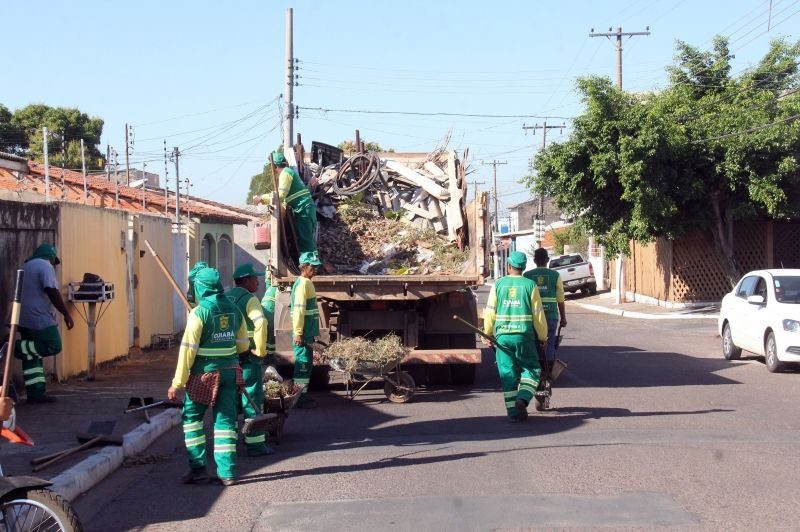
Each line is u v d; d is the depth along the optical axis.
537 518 6.30
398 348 11.44
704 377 14.05
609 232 27.92
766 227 29.42
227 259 33.03
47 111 45.31
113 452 8.38
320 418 10.70
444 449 8.71
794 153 25.62
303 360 11.30
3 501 5.17
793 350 14.13
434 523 6.26
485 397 12.04
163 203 27.61
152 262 18.94
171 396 7.59
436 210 13.98
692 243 30.30
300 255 12.41
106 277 15.46
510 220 73.06
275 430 9.18
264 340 8.63
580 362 16.28
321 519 6.47
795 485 7.11
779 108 25.97
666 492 6.94
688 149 25.94
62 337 13.16
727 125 25.75
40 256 11.45
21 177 22.97
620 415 10.44
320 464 8.27
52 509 5.16
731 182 25.92
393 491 7.17
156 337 19.05
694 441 8.83
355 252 13.55
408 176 14.09
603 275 44.78
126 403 11.33
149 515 6.79
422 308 12.66
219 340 7.65
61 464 7.95
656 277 33.00
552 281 11.58
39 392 11.23
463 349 12.48
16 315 5.88
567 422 10.05
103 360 15.21
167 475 8.11
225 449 7.64
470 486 7.25
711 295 30.41
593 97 26.03
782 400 11.52
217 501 7.12
